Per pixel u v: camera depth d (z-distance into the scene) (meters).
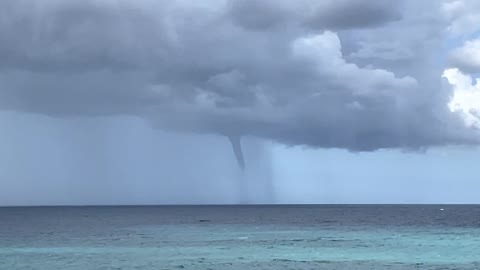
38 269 50.94
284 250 68.12
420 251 66.62
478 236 90.19
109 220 155.75
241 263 54.91
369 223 135.88
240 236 91.75
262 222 143.75
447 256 61.12
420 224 129.25
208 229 111.62
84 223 137.12
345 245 74.69
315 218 168.88
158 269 50.75
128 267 52.19
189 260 57.41
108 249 69.44
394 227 117.25
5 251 67.00
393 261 56.59
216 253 64.50
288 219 162.00
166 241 81.69
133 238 87.25
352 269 50.78
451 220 149.38
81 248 70.81
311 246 73.31
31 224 131.25
